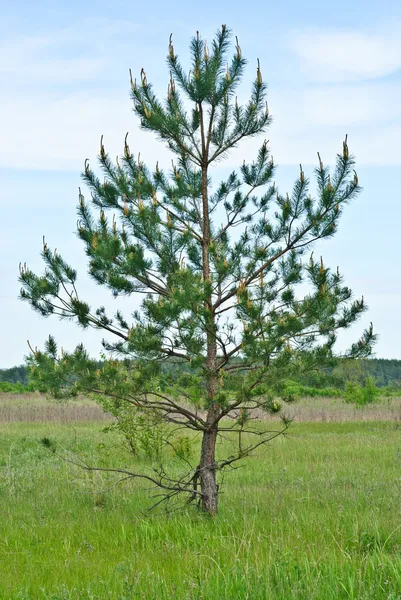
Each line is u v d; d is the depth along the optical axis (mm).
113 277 9469
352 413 26875
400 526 7598
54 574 6863
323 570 6305
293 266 9906
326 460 14906
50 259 9664
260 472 13688
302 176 9797
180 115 10148
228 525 8484
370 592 5609
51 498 11117
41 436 19344
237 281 9820
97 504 10594
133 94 10203
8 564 7367
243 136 10398
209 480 9398
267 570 6047
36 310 9633
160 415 9898
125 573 6598
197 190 10602
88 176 10156
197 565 6855
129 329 9570
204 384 9602
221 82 10109
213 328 8977
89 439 18844
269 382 8625
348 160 9406
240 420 8969
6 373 63875
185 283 8695
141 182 10008
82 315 9453
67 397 9562
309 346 9070
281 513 9250
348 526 8117
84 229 9812
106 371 9266
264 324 8742
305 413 26656
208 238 10305
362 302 9117
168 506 10352
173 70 10117
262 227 10383
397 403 33281
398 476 12562
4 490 11859
